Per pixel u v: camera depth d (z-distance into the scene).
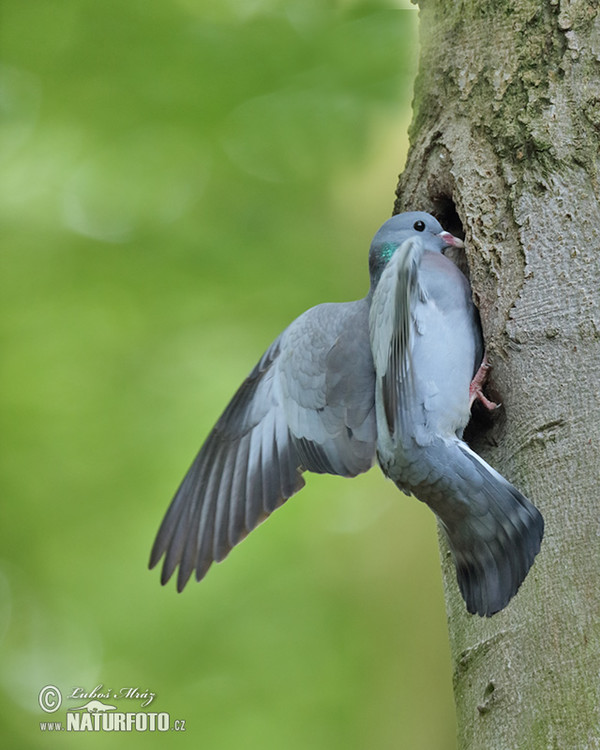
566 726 5.63
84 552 11.60
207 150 11.70
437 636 12.28
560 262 6.51
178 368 11.84
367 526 12.55
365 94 11.32
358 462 6.71
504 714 5.92
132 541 11.55
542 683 5.79
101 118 11.77
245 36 11.59
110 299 11.97
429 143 7.52
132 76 11.67
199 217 11.91
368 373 6.77
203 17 11.74
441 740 11.92
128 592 11.54
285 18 11.62
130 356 11.96
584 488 5.98
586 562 5.84
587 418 6.11
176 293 11.98
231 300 11.98
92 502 11.60
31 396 11.80
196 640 11.38
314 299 11.91
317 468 6.87
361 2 11.55
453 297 6.72
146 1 11.72
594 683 5.61
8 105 11.80
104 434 11.74
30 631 11.49
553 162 6.73
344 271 12.00
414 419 6.20
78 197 11.96
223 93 11.55
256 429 7.32
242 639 11.41
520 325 6.48
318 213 12.05
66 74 11.77
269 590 11.59
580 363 6.23
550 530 6.01
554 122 6.80
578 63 6.88
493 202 6.92
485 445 6.61
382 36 11.37
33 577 11.59
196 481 7.28
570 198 6.63
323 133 11.41
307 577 11.76
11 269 11.97
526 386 6.37
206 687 11.23
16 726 11.23
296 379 7.04
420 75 7.86
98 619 11.49
